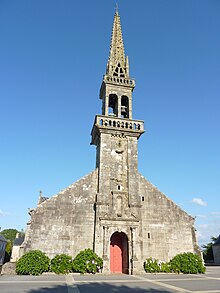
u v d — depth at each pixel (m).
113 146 30.56
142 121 32.28
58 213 26.48
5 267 23.22
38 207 26.31
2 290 13.83
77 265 23.81
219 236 60.81
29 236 24.94
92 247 25.92
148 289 14.64
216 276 22.95
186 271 25.64
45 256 23.86
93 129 32.44
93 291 13.80
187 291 13.80
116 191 28.33
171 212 29.34
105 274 24.05
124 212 27.69
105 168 29.17
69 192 27.69
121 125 31.55
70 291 13.69
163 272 25.78
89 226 26.70
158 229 28.19
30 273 22.56
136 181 29.41
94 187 28.62
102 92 35.88
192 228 29.16
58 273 23.23
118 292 13.52
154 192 29.91
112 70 35.66
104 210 27.14
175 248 27.81
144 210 28.73
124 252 27.50
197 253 27.94
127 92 34.19
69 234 25.91
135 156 30.59
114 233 27.84
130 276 22.77
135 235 26.69
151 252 27.06
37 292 13.28
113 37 38.56
